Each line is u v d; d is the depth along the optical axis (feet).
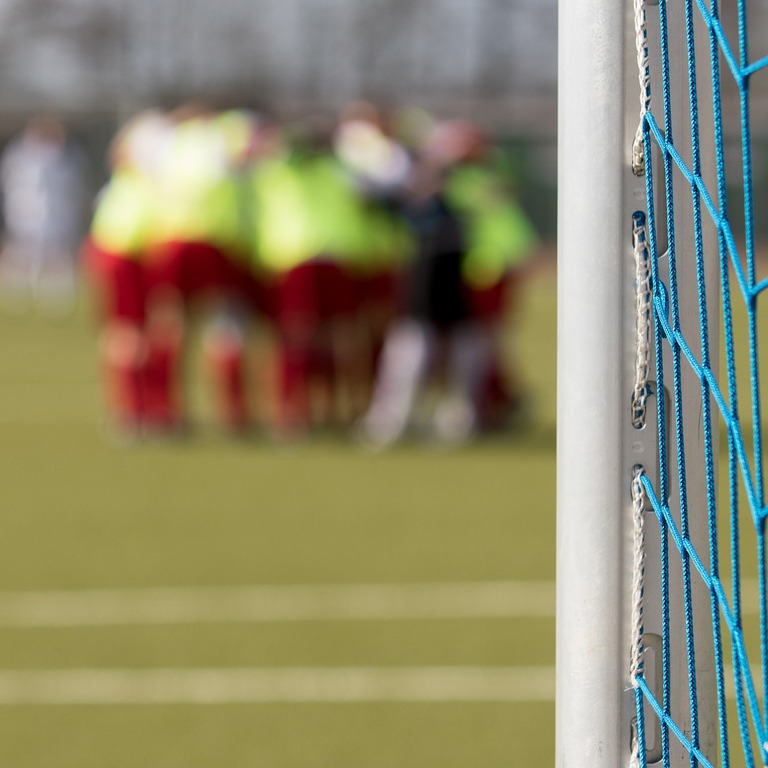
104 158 274.36
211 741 36.96
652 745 20.18
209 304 92.38
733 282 87.25
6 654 45.57
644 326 19.90
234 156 86.84
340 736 37.17
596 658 20.16
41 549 61.87
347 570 56.90
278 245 89.04
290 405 92.38
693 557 19.11
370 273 91.20
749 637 45.68
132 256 89.61
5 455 89.35
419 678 42.24
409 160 86.33
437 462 84.64
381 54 344.08
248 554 60.18
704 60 19.71
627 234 19.88
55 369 142.61
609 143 19.84
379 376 93.20
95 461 86.79
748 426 82.64
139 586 54.65
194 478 80.33
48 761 35.50
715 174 19.92
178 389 93.97
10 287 257.75
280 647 45.80
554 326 182.29
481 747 36.09
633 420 19.99
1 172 276.21
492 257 88.17
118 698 40.75
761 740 17.83
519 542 62.18
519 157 275.59
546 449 89.30
